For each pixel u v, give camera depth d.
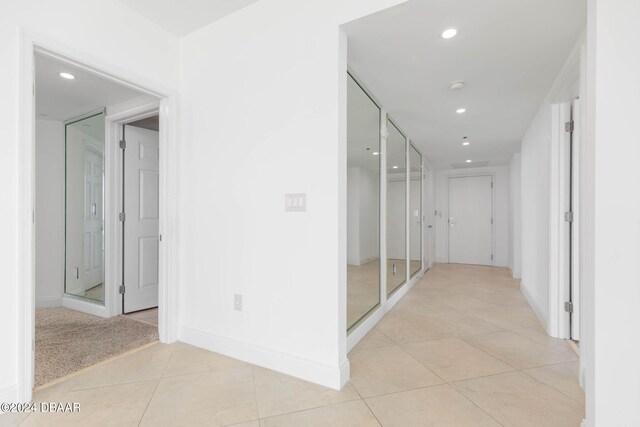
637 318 1.08
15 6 1.48
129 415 1.42
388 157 3.32
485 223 6.26
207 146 2.16
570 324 2.35
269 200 1.88
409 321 2.78
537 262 2.98
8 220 1.45
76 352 2.09
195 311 2.22
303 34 1.77
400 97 2.74
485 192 6.26
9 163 1.45
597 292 1.13
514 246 4.90
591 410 1.16
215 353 2.08
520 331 2.52
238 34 2.02
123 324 2.67
